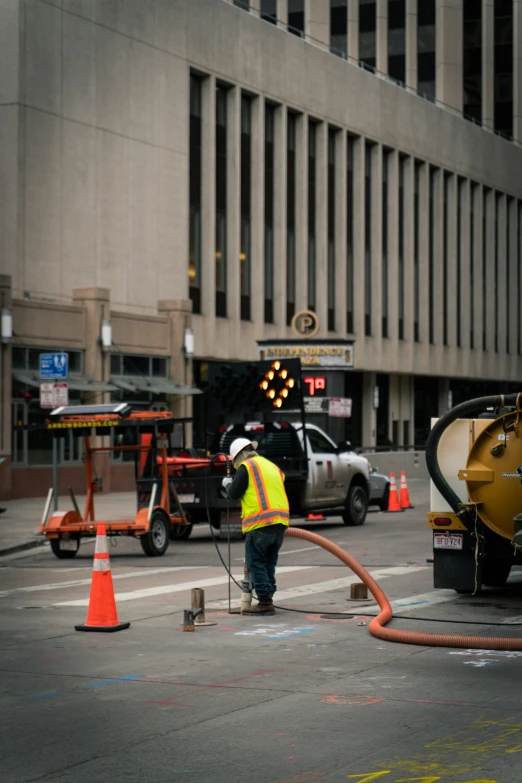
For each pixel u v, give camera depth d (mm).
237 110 49562
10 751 8336
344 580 17859
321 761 7953
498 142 74938
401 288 63781
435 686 10266
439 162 67125
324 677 10703
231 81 49281
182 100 46594
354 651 11977
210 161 48281
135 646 12328
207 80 48281
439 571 15719
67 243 41312
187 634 13047
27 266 39719
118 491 40625
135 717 9281
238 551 23078
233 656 11742
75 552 22625
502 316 75812
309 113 54562
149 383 41656
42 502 34938
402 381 65688
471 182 72062
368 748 8250
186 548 23953
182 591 16750
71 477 38438
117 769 7855
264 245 51906
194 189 47969
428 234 66000
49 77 40625
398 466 59969
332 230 57281
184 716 9281
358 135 59000
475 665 11195
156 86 45219
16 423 36406
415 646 12258
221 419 50062
